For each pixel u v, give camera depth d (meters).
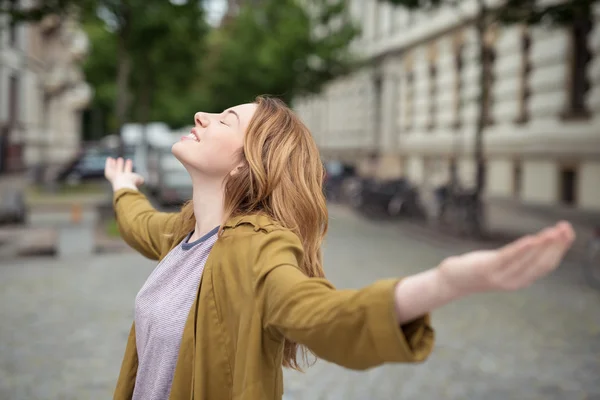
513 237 12.92
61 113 41.28
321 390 4.20
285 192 1.25
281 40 24.59
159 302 1.30
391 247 11.59
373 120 31.91
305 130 1.34
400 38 28.28
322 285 0.98
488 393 4.16
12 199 13.19
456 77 23.36
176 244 1.44
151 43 14.96
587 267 8.19
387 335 0.84
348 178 23.56
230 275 1.17
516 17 11.82
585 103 16.06
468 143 22.27
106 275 8.09
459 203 14.25
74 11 12.88
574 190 16.56
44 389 4.11
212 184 1.33
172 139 27.14
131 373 1.40
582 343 5.34
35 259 9.39
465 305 6.79
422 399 4.04
